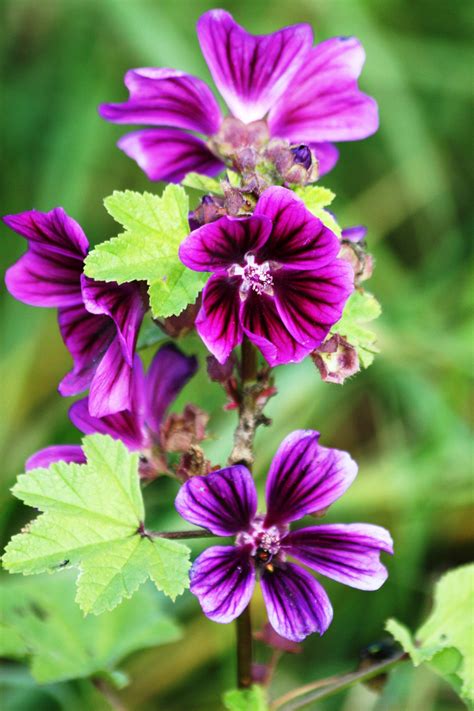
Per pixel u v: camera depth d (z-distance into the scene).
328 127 0.46
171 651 0.60
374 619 0.61
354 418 0.68
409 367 0.66
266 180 0.42
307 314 0.41
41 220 0.42
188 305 0.43
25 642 0.51
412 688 0.57
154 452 0.45
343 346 0.42
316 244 0.40
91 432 0.45
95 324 0.44
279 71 0.45
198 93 0.45
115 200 0.41
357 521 0.63
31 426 0.67
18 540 0.41
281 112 0.45
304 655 0.60
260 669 0.47
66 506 0.42
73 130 0.73
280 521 0.42
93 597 0.41
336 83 0.45
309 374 0.64
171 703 0.60
